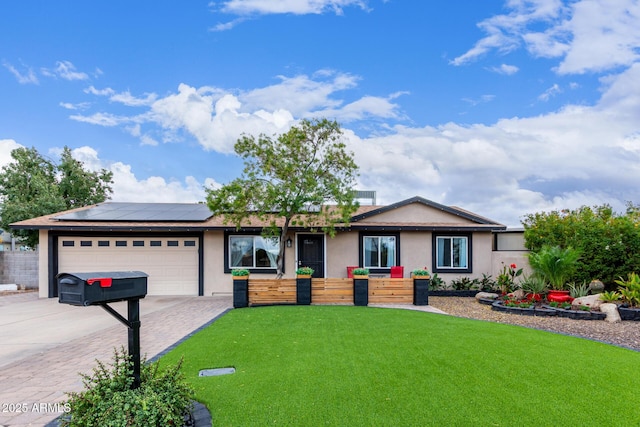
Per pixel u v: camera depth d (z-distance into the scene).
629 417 3.77
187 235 14.57
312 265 14.92
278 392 4.41
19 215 20.28
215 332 7.59
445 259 15.05
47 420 3.96
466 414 3.84
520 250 16.44
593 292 11.51
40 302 12.72
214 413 3.91
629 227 11.01
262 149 11.71
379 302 11.88
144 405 3.28
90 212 15.36
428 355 5.82
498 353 5.92
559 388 4.50
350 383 4.67
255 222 14.38
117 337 7.55
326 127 12.25
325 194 12.13
